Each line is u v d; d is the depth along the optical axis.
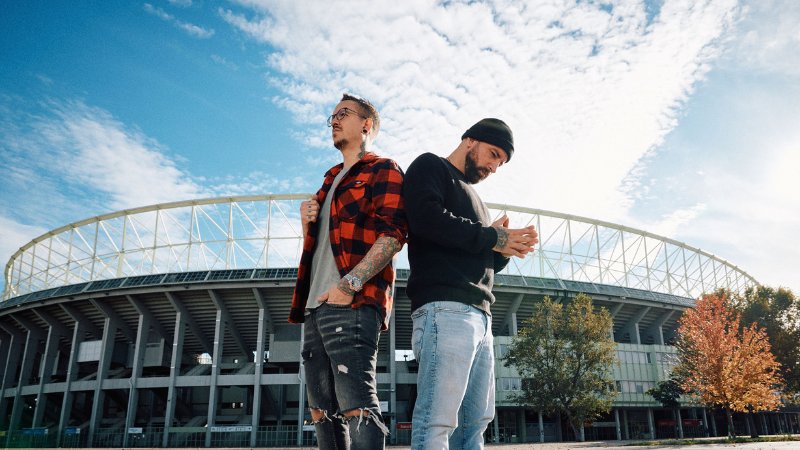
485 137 2.91
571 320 43.00
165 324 55.28
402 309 51.97
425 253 2.63
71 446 49.34
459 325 2.46
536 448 29.58
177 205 56.91
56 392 55.41
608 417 59.06
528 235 2.71
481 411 2.67
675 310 63.25
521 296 54.25
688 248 71.31
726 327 45.94
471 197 2.83
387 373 49.75
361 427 2.35
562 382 40.94
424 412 2.38
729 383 28.73
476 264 2.65
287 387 59.38
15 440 50.78
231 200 55.84
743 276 79.50
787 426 74.69
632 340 60.91
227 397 58.25
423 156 2.72
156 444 47.66
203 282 49.44
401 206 2.66
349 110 3.05
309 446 44.94
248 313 52.88
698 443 28.05
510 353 43.81
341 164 3.11
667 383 50.91
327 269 2.75
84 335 58.72
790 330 45.44
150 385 49.72
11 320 62.09
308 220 2.95
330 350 2.49
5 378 61.38
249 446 46.06
